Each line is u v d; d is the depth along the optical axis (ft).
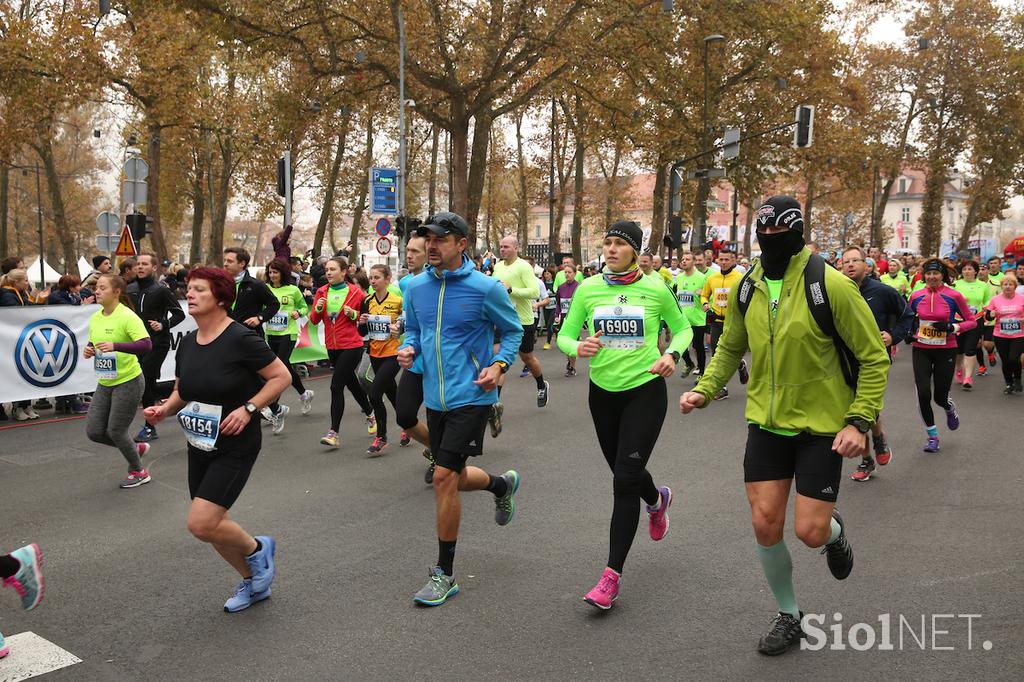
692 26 90.02
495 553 16.31
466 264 15.01
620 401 14.71
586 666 11.53
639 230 15.02
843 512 19.03
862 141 106.42
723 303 39.29
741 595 13.94
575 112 109.60
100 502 20.80
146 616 13.58
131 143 83.71
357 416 33.09
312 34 73.20
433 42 73.67
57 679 11.46
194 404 13.23
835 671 11.25
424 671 11.49
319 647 12.32
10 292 34.06
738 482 21.72
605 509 19.34
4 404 35.27
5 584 12.16
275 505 20.15
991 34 132.77
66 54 70.44
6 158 80.94
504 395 37.99
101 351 20.97
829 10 94.94
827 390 11.30
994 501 19.79
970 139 143.33
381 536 17.62
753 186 102.22
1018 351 37.14
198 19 72.02
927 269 25.90
